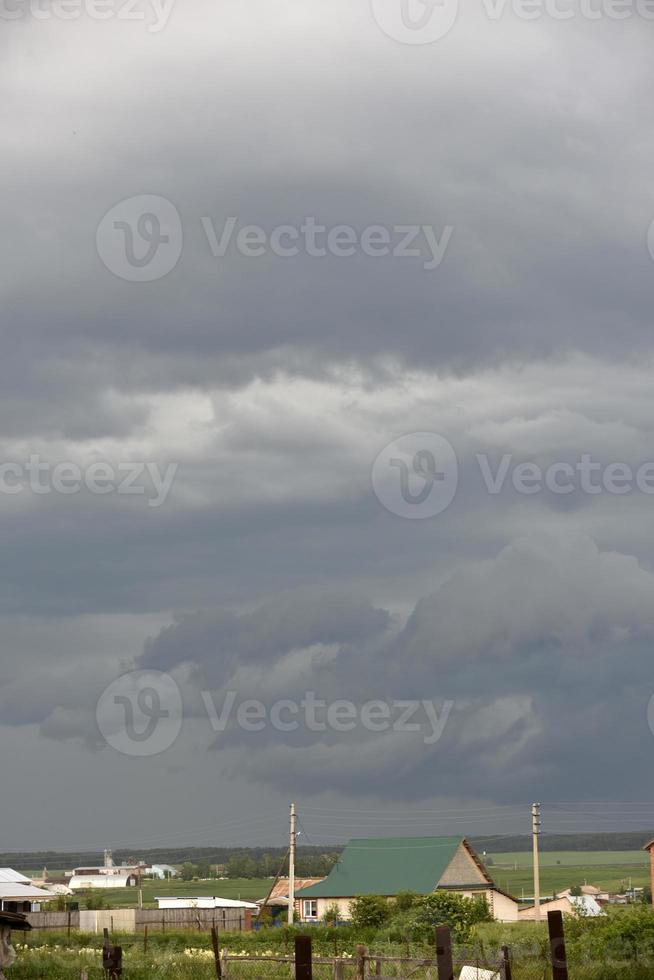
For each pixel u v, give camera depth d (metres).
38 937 65.19
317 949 55.28
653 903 74.62
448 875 97.88
